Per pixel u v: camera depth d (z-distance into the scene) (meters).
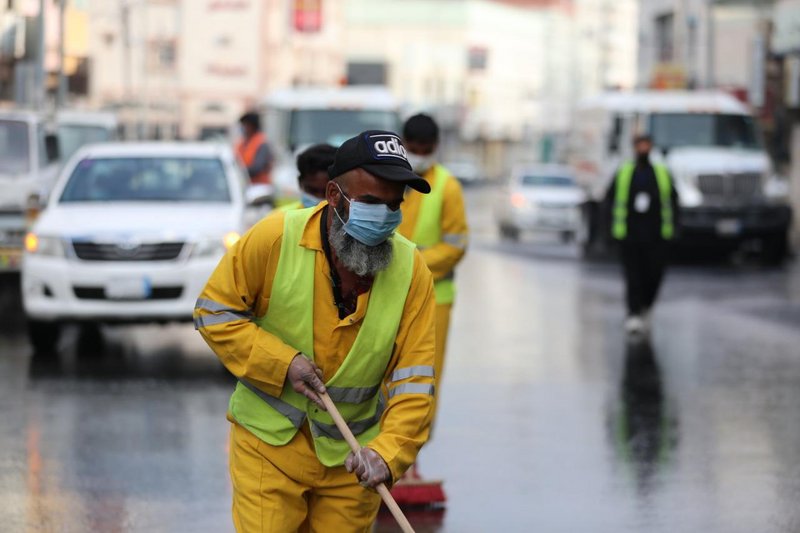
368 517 12.17
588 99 78.00
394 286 11.68
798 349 35.16
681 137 66.38
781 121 86.81
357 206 11.12
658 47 116.81
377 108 60.09
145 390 28.36
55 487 20.31
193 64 152.50
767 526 18.62
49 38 96.81
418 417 11.65
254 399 11.91
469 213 130.00
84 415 25.64
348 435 11.43
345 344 11.71
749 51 93.94
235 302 11.74
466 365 32.12
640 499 19.98
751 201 62.75
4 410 26.06
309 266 11.63
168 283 31.17
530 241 86.94
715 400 27.89
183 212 32.50
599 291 50.91
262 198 34.56
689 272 58.91
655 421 25.66
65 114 57.62
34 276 31.59
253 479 11.90
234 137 65.12
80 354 33.25
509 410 26.58
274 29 162.00
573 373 31.11
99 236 31.27
